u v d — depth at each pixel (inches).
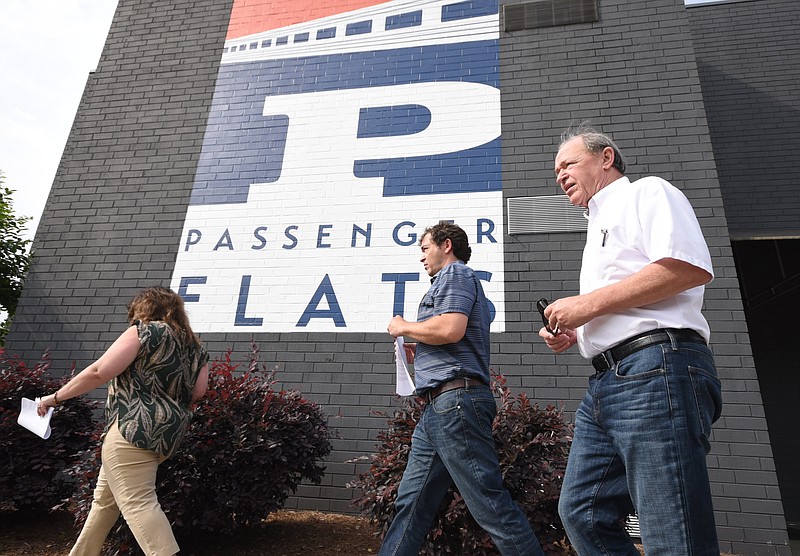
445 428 82.7
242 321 197.3
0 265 290.8
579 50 210.2
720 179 253.3
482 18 223.1
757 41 269.9
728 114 262.2
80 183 230.4
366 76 224.4
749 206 246.2
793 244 257.0
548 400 171.5
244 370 190.9
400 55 224.8
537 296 182.7
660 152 190.4
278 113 225.8
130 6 262.7
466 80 215.2
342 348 188.4
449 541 112.5
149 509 94.6
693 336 55.2
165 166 226.7
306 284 198.4
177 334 105.8
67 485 154.3
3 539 141.7
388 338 186.7
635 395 54.1
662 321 55.0
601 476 60.9
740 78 266.1
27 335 208.4
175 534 126.8
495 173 199.9
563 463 116.1
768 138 253.4
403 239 197.5
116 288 211.0
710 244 175.9
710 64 272.4
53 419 153.5
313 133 219.5
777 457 239.9
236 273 204.5
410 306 188.7
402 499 88.7
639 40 206.7
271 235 207.2
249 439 129.6
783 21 270.1
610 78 203.9
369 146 212.7
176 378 103.3
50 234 223.1
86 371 97.4
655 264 53.9
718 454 155.2
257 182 216.2
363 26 232.5
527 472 113.2
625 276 58.9
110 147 234.7
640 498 52.8
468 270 91.6
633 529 151.9
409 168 206.5
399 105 216.7
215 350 195.2
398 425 127.1
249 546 136.9
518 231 190.7
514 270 186.5
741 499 150.2
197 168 223.5
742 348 162.9
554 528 113.4
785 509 232.1
